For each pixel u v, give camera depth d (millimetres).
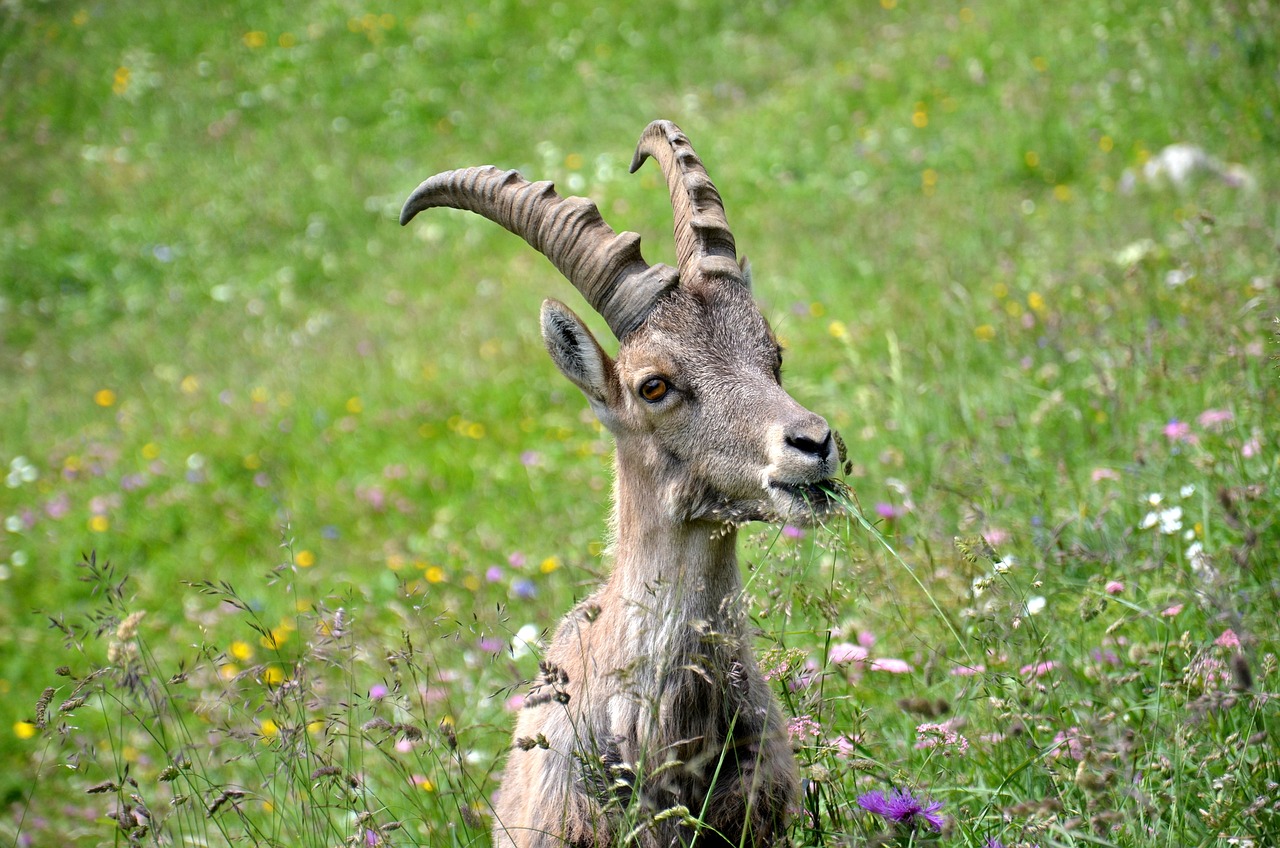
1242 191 16188
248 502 15953
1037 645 6309
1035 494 8969
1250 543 5668
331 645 7137
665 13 30656
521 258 22438
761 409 6078
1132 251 13586
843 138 23172
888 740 6898
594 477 13953
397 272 23641
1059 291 13664
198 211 27516
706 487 6223
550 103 28656
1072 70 21875
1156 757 5797
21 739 12281
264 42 33000
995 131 21062
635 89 28219
